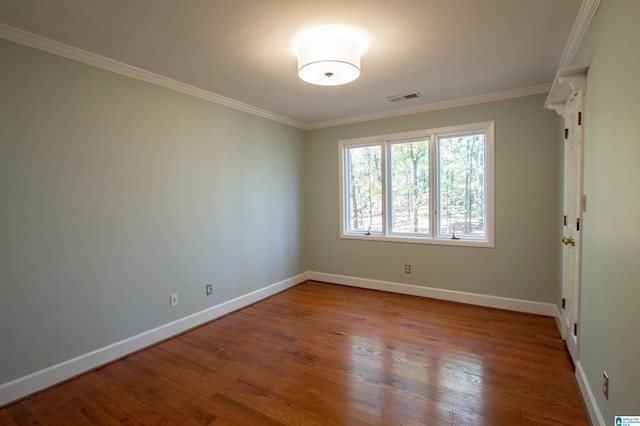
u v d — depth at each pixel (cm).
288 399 209
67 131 238
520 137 350
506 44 239
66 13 192
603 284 171
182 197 320
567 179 273
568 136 268
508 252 363
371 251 453
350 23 208
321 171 488
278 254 448
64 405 208
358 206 469
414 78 307
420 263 417
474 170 385
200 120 337
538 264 348
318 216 496
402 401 205
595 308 186
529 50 249
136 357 270
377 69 284
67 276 239
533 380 225
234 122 378
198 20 202
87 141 249
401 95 357
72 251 242
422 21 206
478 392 213
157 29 212
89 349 251
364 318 346
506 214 362
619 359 147
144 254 289
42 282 227
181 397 214
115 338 268
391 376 233
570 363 247
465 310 365
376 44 237
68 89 238
